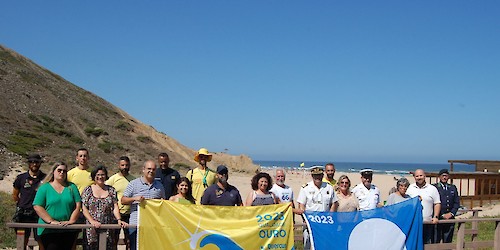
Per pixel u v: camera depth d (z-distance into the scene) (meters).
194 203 9.67
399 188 10.95
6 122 45.78
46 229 8.28
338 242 9.55
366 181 10.94
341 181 10.35
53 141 46.94
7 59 68.06
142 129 66.75
